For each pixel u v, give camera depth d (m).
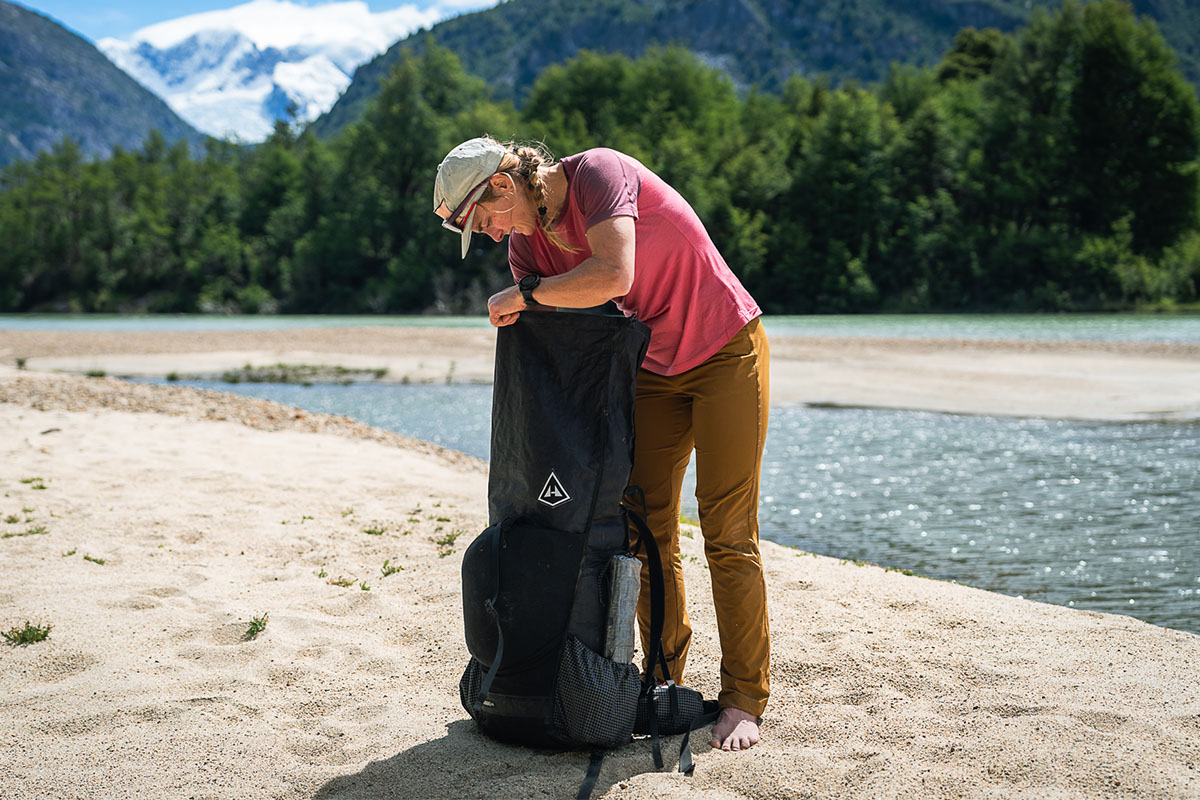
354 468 8.52
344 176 89.94
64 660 3.72
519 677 2.81
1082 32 68.19
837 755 2.74
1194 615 5.02
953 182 70.62
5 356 27.70
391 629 4.14
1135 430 12.53
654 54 95.19
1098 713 2.93
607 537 2.87
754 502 3.08
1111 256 62.56
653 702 2.99
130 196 106.81
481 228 2.91
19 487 7.27
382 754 2.88
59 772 2.78
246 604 4.44
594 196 2.80
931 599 4.36
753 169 75.06
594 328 2.81
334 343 32.12
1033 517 7.76
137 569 5.04
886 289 69.56
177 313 88.62
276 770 2.78
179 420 12.00
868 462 10.70
